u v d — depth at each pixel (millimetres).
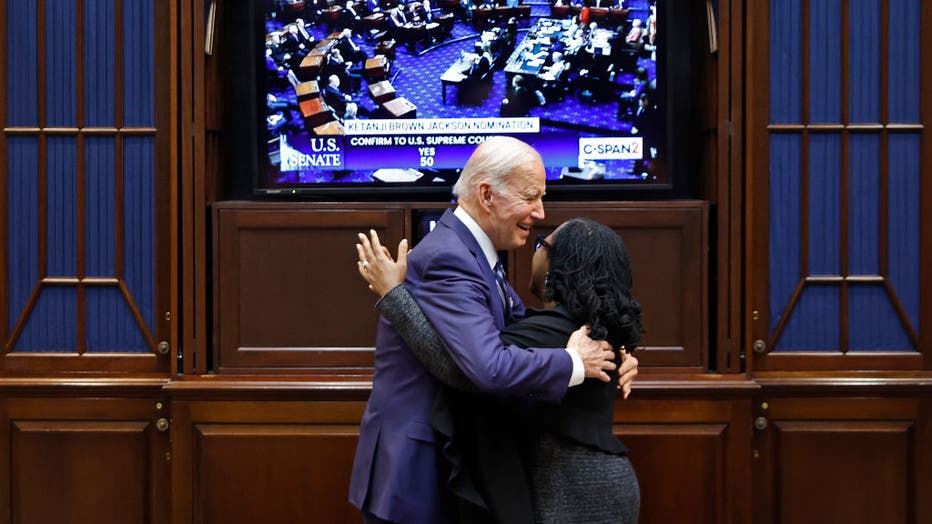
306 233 3395
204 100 3377
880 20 3465
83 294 3500
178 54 3379
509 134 3545
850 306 3523
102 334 3514
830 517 3502
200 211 3383
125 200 3479
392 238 3387
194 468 3395
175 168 3387
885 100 3471
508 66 3529
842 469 3492
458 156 3553
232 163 3746
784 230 3490
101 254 3494
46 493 3482
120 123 3455
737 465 3389
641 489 3395
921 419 3492
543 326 2293
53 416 3479
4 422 3477
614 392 2352
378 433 2389
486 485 2213
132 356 3504
